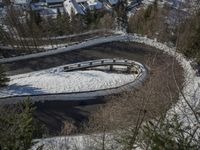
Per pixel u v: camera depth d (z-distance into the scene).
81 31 61.31
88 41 44.34
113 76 35.00
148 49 40.47
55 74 37.59
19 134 12.24
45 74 38.47
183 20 30.23
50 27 62.31
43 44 55.84
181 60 33.97
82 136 20.95
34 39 54.59
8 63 42.44
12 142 11.91
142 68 35.19
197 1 29.28
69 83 33.94
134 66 37.38
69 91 32.31
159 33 42.62
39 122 28.17
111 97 30.42
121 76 34.88
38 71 40.00
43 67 40.84
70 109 29.98
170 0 48.62
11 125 12.66
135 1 82.44
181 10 29.50
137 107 17.47
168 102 15.73
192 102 19.45
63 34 61.34
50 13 93.69
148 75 33.38
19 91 32.97
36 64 41.59
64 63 40.97
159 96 17.19
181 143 10.98
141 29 49.78
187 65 33.00
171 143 10.99
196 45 32.34
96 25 62.03
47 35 59.03
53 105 30.66
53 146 20.09
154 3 55.47
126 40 43.31
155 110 15.48
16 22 59.66
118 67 38.47
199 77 30.92
